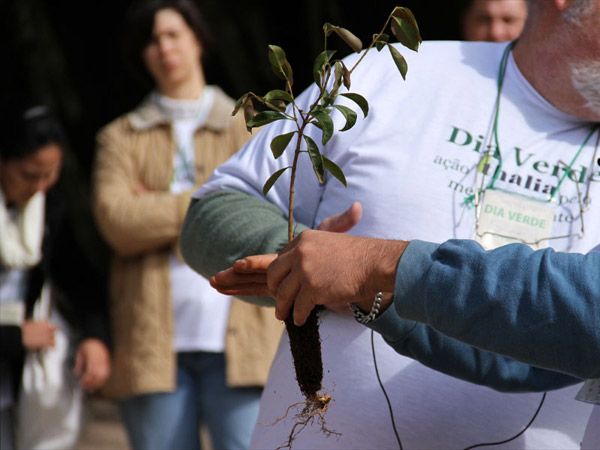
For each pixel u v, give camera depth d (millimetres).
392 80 2807
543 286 2000
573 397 2619
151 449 4871
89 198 10359
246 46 10836
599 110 2645
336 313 2717
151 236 4891
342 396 2652
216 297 4859
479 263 2049
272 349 4801
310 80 11164
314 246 2160
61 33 11289
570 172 2678
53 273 5039
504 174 2676
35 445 4918
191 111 5203
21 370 4844
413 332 2461
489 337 2037
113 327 5055
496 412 2604
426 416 2607
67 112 11055
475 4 5094
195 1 10500
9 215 4930
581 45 2553
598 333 1958
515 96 2721
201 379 4859
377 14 10750
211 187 2912
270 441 2760
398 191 2674
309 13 10797
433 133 2711
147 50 5250
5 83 10773
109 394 5031
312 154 2322
